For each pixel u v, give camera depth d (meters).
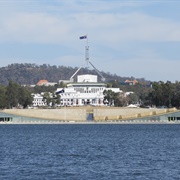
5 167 178.62
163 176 158.62
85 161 195.12
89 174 163.38
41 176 160.25
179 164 184.25
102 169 173.62
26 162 192.50
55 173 165.62
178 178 155.00
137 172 166.62
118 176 159.25
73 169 174.00
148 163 187.75
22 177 158.38
